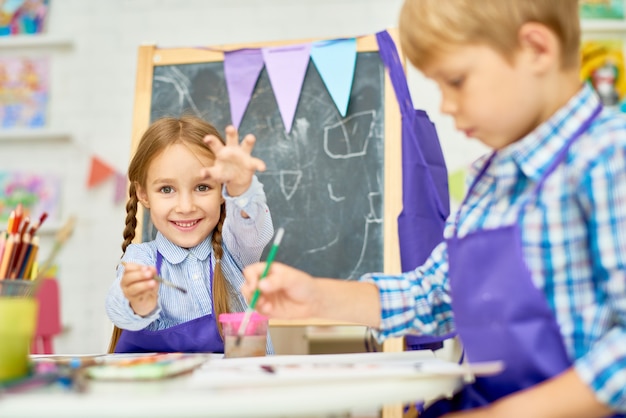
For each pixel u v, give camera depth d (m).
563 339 0.83
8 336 0.76
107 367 0.79
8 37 3.02
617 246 0.79
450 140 2.77
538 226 0.86
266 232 1.39
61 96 3.03
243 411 0.62
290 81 1.93
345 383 0.71
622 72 2.75
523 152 0.89
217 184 1.44
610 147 0.81
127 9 3.02
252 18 2.94
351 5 2.90
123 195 2.94
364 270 1.82
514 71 0.85
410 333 1.08
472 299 0.91
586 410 0.74
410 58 0.91
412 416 1.67
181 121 1.48
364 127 1.89
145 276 1.07
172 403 0.61
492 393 0.90
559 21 0.86
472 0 0.85
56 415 0.61
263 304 1.01
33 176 2.99
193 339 1.32
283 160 1.91
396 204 1.83
